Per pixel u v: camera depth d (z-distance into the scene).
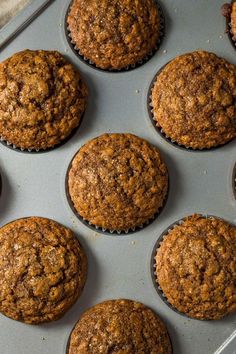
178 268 0.41
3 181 0.43
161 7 0.44
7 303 0.41
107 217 0.42
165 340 0.42
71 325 0.42
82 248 0.43
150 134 0.44
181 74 0.42
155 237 0.43
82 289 0.43
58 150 0.43
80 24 0.42
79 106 0.42
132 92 0.44
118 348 0.40
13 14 0.47
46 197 0.43
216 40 0.44
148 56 0.44
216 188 0.43
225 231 0.42
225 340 0.43
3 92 0.41
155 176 0.42
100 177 0.41
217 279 0.41
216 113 0.42
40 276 0.41
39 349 0.42
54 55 0.42
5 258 0.41
